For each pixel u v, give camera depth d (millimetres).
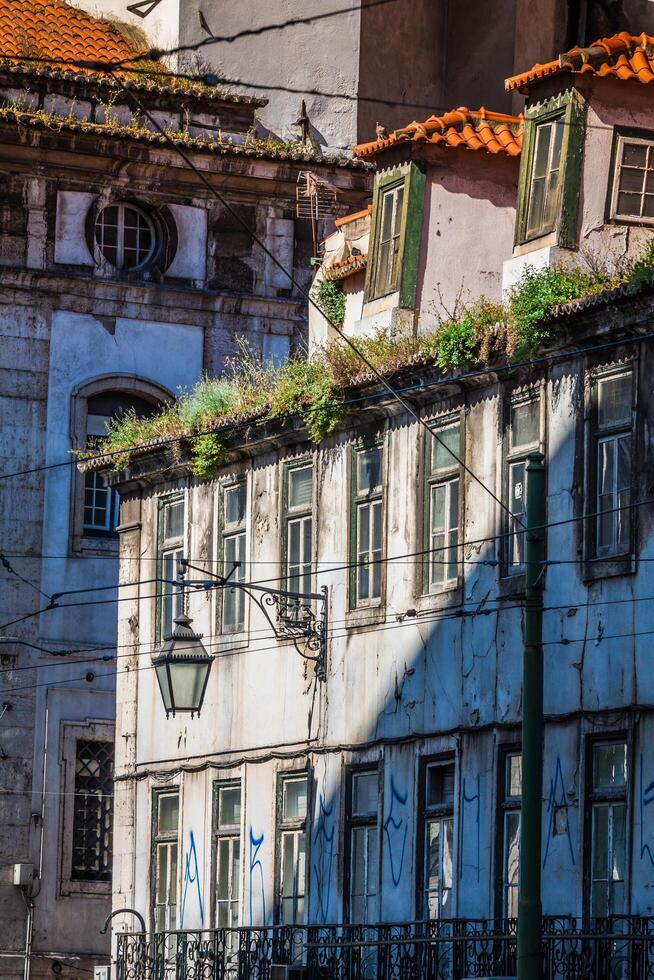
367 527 34875
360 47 52094
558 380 30906
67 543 46969
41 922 45875
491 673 31672
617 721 29266
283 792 36156
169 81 49625
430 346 32844
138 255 48375
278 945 34844
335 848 34562
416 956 31688
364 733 34281
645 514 29203
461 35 52781
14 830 45906
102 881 46562
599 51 32781
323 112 51719
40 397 47125
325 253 43438
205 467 38312
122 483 40781
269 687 36625
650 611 28984
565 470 30672
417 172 35688
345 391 34781
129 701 40250
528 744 24797
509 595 31438
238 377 39031
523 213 33281
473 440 32531
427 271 35594
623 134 32875
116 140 47438
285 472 36875
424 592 33406
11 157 47031
